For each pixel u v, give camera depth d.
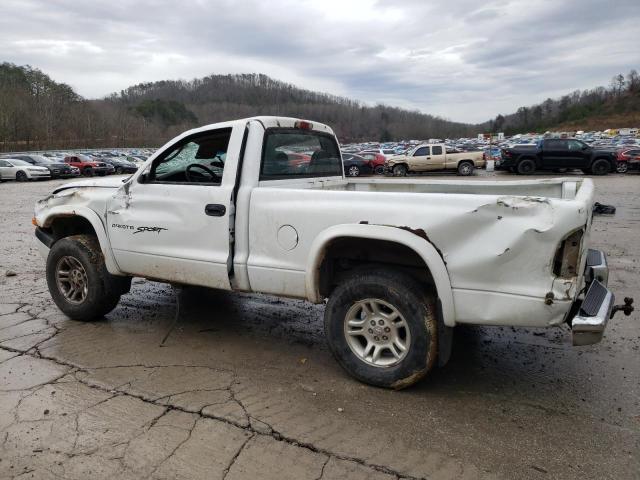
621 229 9.73
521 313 2.88
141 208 4.19
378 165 27.28
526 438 2.82
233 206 3.74
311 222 3.41
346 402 3.23
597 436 2.83
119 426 2.97
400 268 3.40
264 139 3.87
